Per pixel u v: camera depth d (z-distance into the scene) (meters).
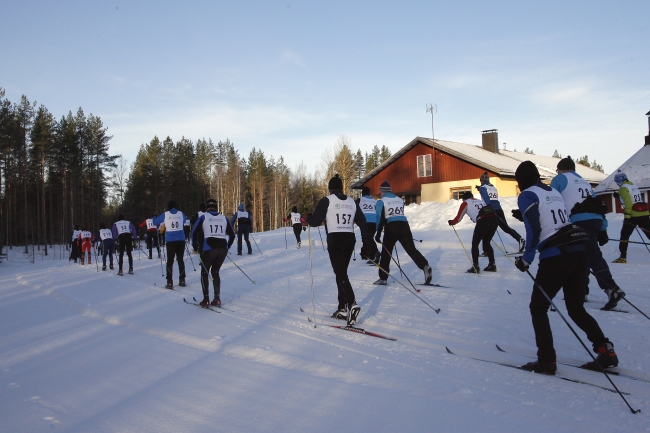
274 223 68.75
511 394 3.44
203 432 2.97
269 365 4.28
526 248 3.85
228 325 5.89
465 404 3.26
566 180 5.79
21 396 3.72
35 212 50.50
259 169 66.81
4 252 38.56
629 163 23.52
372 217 11.59
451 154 33.16
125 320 6.54
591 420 2.99
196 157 67.38
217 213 7.29
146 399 3.56
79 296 8.88
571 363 4.06
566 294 3.94
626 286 6.93
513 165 33.62
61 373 4.30
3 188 43.03
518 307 6.05
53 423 3.18
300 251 16.09
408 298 6.95
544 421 2.99
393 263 11.14
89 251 19.33
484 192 8.70
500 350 4.46
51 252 40.41
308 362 4.26
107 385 3.92
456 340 4.85
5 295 9.95
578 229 3.83
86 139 45.94
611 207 23.08
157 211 53.75
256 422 3.09
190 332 5.63
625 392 3.44
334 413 3.18
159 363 4.48
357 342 4.89
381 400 3.37
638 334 4.70
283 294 7.88
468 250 12.50
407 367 4.06
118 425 3.11
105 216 60.22
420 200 36.84
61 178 44.00
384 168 37.28
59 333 5.98
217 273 7.22
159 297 8.36
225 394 3.60
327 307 6.71
